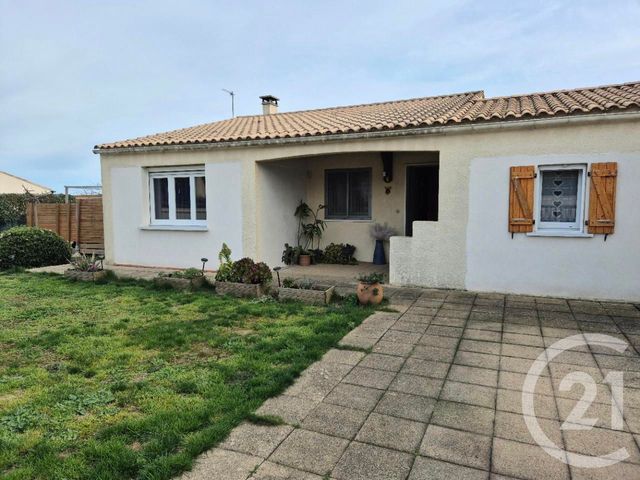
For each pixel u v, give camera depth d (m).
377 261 10.92
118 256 11.04
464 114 7.78
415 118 8.44
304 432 3.15
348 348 4.91
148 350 4.97
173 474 2.67
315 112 13.69
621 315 6.05
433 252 7.85
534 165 7.00
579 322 5.77
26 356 4.84
